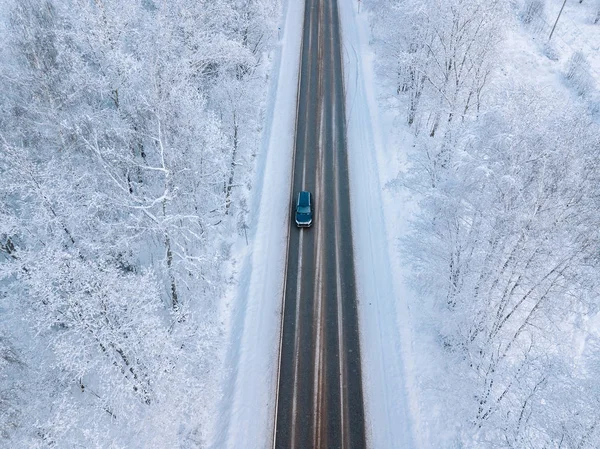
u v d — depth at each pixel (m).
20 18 22.92
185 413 22.19
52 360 21.66
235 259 29.80
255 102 37.94
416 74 35.78
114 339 19.52
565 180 17.55
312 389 23.39
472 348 22.81
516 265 20.12
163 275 27.28
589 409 18.08
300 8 54.59
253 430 21.91
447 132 29.80
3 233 21.27
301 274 28.64
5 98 24.16
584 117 19.84
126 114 24.80
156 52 22.77
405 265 28.64
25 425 19.61
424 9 32.56
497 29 31.36
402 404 22.67
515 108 22.20
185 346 22.58
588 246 18.27
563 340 22.69
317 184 34.31
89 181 24.70
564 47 49.06
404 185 30.27
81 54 24.02
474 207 22.12
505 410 20.56
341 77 44.47
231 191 32.56
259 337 25.56
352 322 26.28
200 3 29.02
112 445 18.50
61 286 18.75
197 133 24.47
